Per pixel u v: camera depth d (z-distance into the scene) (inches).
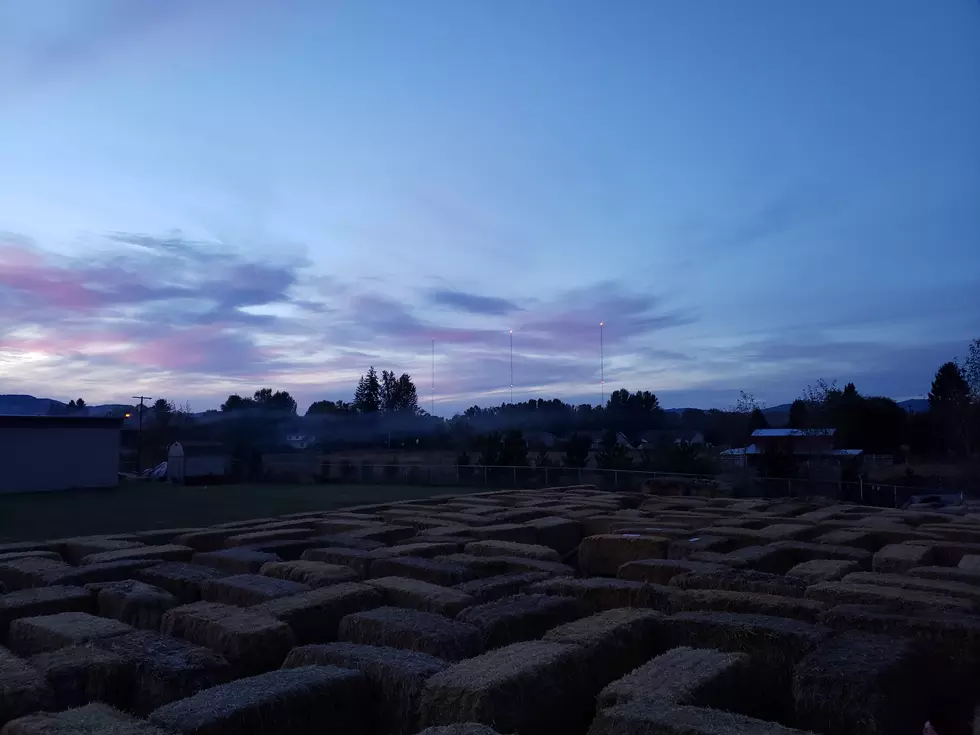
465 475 1083.3
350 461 1467.8
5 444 1112.8
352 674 160.7
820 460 1197.1
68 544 385.1
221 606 225.8
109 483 1213.7
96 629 201.6
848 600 238.7
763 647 184.1
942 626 194.2
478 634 199.8
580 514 508.1
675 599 234.8
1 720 148.9
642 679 152.5
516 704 151.8
